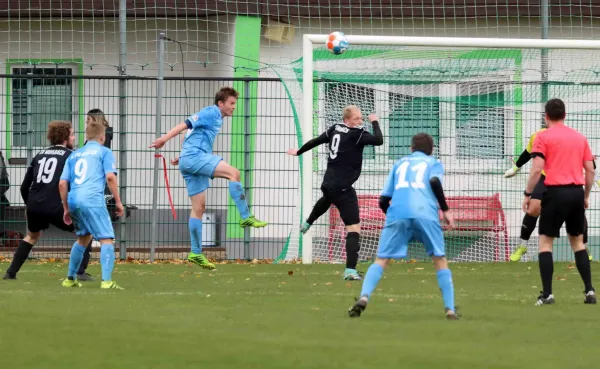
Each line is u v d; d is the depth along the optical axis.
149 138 53.16
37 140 52.69
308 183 48.12
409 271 44.28
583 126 52.44
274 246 51.88
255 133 51.59
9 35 56.34
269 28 56.25
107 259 34.78
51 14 55.47
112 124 51.50
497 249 52.34
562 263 49.62
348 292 34.28
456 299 32.19
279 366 19.31
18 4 55.09
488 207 52.25
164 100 54.09
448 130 52.12
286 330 24.05
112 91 52.53
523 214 52.31
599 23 56.78
